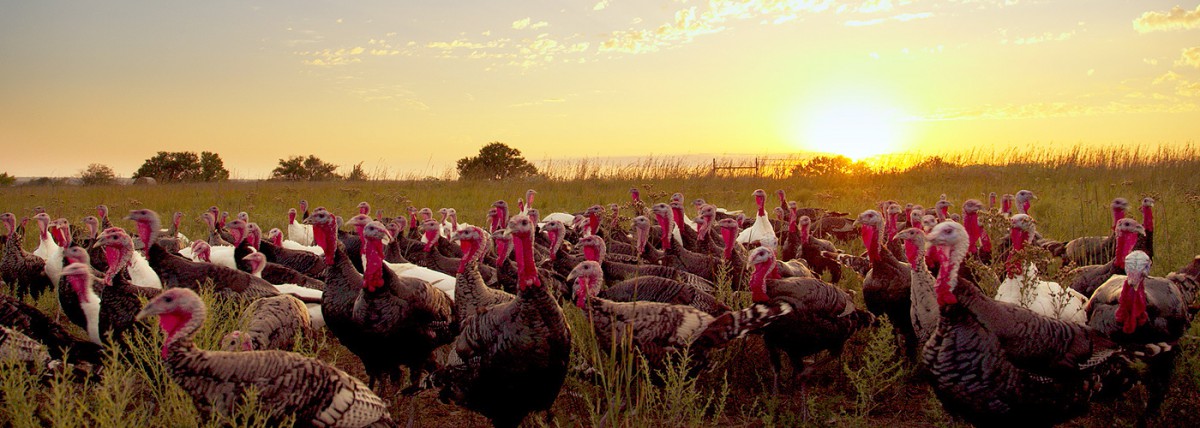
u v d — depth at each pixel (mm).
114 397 6141
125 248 6887
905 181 25234
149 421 5402
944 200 14375
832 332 6930
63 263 9938
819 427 6457
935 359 5512
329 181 34844
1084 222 14430
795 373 7230
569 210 20984
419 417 6938
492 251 10906
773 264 6969
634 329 6453
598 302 6637
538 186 26422
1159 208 14781
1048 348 5219
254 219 18562
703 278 9086
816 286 6926
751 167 29125
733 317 6426
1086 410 5566
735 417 6801
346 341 7191
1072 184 21438
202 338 6191
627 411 5672
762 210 14000
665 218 9938
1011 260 6992
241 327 6590
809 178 27219
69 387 5461
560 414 6699
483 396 5949
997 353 5289
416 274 9461
